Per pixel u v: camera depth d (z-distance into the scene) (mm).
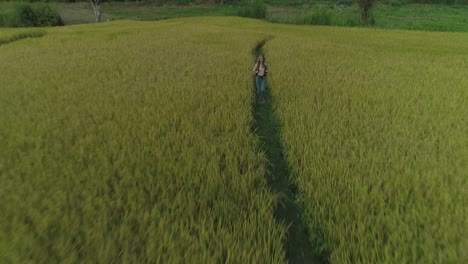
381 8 66062
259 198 3682
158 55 14250
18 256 2525
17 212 3084
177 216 3176
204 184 3973
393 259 2762
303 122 6387
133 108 6805
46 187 3631
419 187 3787
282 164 5270
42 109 6535
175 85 8859
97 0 51438
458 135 5398
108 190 3580
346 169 4281
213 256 2639
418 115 6387
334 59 13914
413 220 3248
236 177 4066
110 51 15312
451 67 12430
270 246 3020
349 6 72562
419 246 2891
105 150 4637
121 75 10109
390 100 7656
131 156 4414
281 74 10977
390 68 11984
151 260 2633
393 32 31578
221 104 7355
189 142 5230
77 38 21531
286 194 4340
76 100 7281
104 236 2879
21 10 40406
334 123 6129
